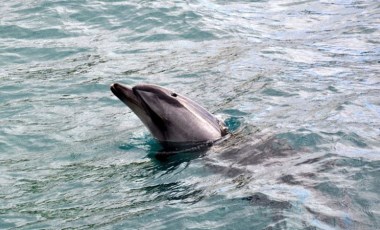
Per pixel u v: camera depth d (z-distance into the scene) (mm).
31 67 31875
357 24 36500
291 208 17016
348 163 19391
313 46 33500
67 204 19109
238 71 30438
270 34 35812
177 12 38000
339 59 31328
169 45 34281
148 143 23516
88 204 18969
